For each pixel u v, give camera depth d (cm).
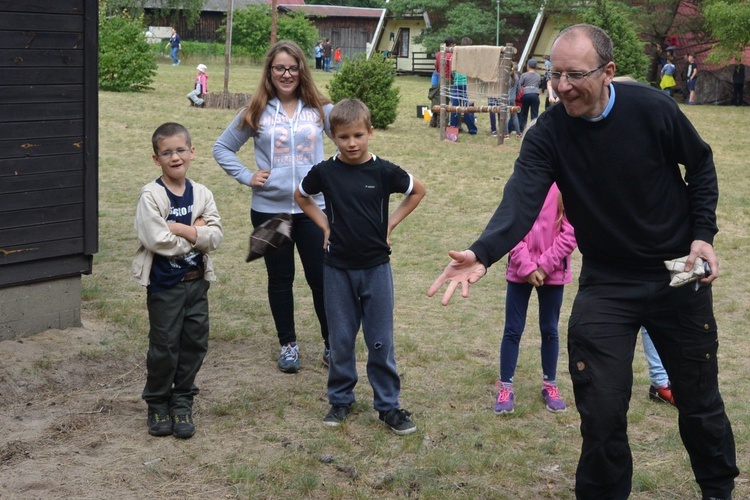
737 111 2791
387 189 428
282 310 511
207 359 529
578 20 3847
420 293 705
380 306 428
